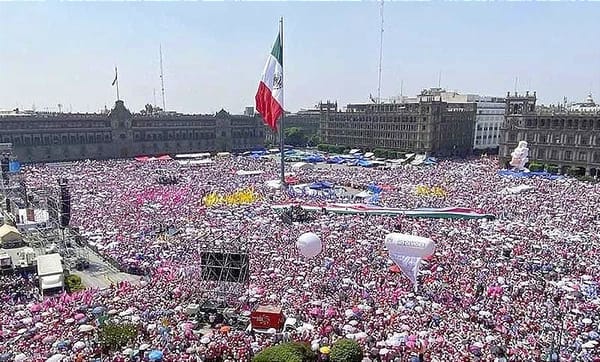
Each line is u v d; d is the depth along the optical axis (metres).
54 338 37.72
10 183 98.50
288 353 32.22
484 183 123.50
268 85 113.69
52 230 72.56
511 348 35.69
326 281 50.38
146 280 53.34
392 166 174.12
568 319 40.91
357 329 39.41
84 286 55.12
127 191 108.25
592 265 55.19
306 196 107.31
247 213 85.38
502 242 65.12
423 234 69.50
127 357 35.38
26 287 52.78
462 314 42.53
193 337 39.03
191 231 71.69
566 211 87.06
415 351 35.19
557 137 159.75
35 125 186.25
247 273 47.78
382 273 53.44
